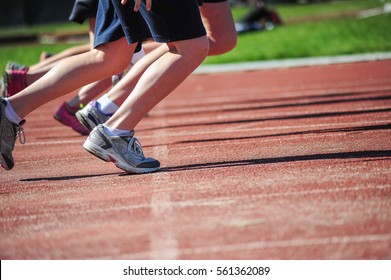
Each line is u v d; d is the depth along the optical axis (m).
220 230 7.00
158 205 8.08
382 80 22.95
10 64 13.91
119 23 9.28
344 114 15.37
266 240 6.64
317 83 23.86
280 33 44.69
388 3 63.28
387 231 6.72
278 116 15.99
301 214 7.37
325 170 9.33
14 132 9.51
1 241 7.25
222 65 33.69
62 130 16.53
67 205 8.46
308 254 6.26
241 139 12.74
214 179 9.23
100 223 7.57
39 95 9.46
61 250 6.81
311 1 80.38
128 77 11.01
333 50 35.25
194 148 12.06
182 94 24.22
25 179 10.36
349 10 62.62
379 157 9.99
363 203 7.66
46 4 85.75
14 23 84.12
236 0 80.19
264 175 9.25
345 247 6.38
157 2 8.81
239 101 20.44
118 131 9.68
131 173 9.98
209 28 12.56
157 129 15.44
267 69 31.59
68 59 9.58
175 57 9.26
